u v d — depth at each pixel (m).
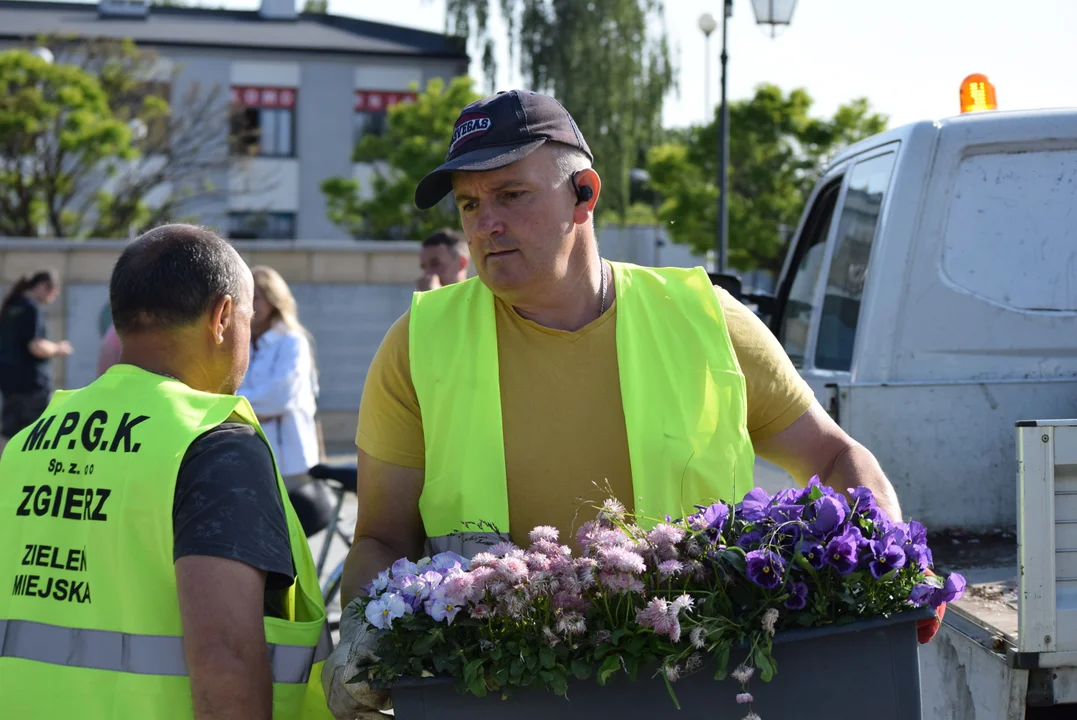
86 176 24.19
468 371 2.12
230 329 2.00
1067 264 3.22
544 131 2.01
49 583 1.83
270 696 1.76
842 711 1.71
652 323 2.15
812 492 1.82
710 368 2.12
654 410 2.09
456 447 2.09
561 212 2.04
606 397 2.10
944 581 1.78
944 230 3.22
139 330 1.94
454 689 1.69
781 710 1.70
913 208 3.22
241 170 27.03
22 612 1.84
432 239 5.53
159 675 1.77
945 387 2.99
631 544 1.75
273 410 4.63
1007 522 3.01
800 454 2.22
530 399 2.11
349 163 33.00
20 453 1.94
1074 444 2.15
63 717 1.78
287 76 32.81
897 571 1.74
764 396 2.20
